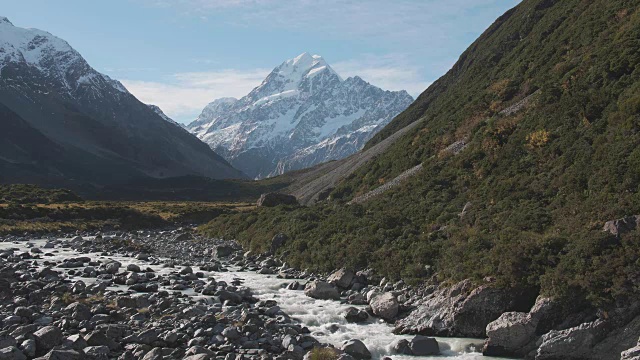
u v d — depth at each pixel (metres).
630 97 33.50
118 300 25.70
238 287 32.44
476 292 23.41
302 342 21.20
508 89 57.06
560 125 39.78
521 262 23.83
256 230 58.12
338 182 94.62
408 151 67.25
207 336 21.08
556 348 19.86
